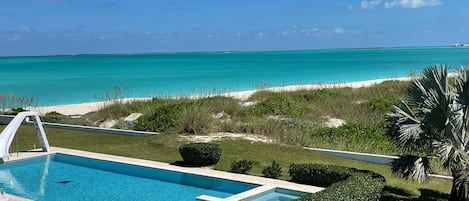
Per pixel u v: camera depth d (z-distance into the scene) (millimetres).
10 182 12742
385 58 117188
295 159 14398
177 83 47031
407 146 9453
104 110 24969
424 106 9422
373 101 23516
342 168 11328
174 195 11523
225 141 16406
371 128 17641
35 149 16547
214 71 68750
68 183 12656
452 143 9141
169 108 21703
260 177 12383
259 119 19500
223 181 12250
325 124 20453
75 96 37250
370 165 13727
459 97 9227
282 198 10922
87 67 87188
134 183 12594
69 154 15547
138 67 85312
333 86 34312
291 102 23797
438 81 9320
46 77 58750
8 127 14609
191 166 13711
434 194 10852
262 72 64875
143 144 17031
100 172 13766
